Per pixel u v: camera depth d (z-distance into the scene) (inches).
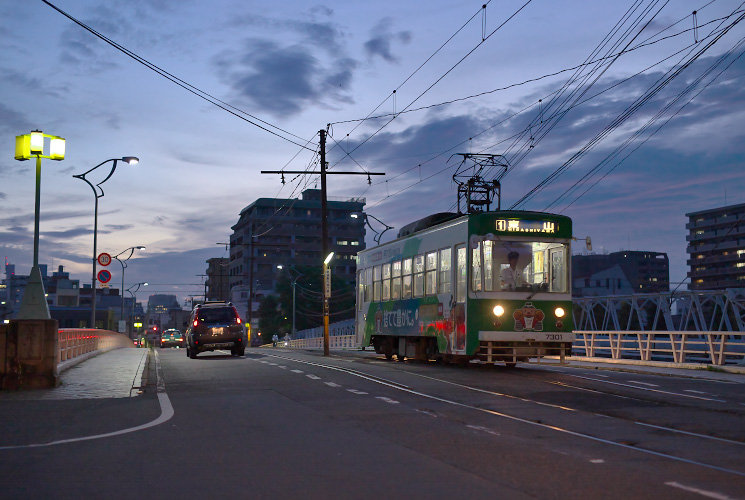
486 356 788.6
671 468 293.0
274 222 5191.9
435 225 911.0
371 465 300.5
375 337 1151.0
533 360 1134.4
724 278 4453.7
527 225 807.1
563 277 815.1
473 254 807.1
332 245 5290.4
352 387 628.4
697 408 488.4
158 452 332.2
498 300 791.1
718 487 258.7
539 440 360.8
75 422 431.8
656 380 698.2
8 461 312.0
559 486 260.8
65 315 4104.3
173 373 797.9
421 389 609.0
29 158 679.1
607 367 889.5
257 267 5108.3
